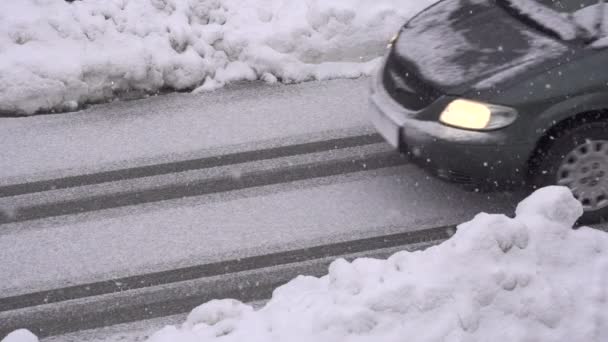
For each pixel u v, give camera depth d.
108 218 6.59
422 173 7.02
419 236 6.19
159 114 8.10
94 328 5.39
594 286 4.00
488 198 6.61
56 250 6.23
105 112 8.18
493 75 6.04
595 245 4.19
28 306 5.64
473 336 3.79
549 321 3.86
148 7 8.65
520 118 5.88
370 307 3.90
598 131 5.93
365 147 7.46
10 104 8.12
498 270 3.94
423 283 3.95
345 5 8.74
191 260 6.04
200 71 8.48
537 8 6.63
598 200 6.13
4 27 8.40
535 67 5.96
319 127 7.79
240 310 4.40
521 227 4.09
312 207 6.61
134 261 6.06
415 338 3.78
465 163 6.04
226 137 7.69
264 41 8.61
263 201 6.71
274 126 7.83
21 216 6.67
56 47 8.35
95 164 7.36
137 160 7.39
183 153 7.47
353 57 8.73
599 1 6.41
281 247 6.14
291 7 8.80
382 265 4.26
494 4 6.99
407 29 7.18
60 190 7.01
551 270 4.07
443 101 6.07
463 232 4.19
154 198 6.83
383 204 6.61
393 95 6.55
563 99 5.86
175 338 4.15
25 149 7.62
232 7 8.84
